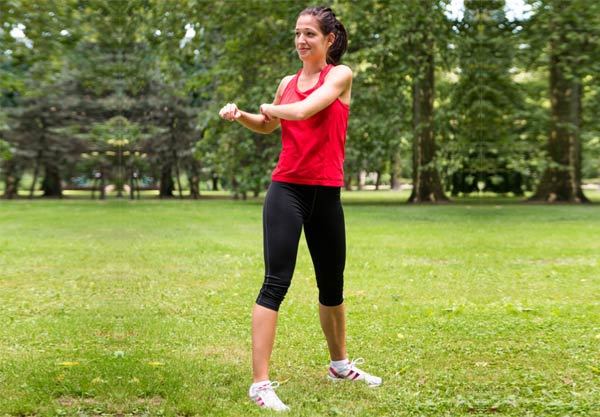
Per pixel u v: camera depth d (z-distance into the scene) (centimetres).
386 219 1652
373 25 2000
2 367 412
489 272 816
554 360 434
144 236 1244
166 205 2316
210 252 1009
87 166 2684
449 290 695
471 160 2302
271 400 346
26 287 713
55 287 711
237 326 532
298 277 775
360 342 482
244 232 1329
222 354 450
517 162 2238
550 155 2295
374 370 414
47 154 2688
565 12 1967
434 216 1750
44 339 489
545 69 2169
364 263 887
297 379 397
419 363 429
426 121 2328
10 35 1845
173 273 807
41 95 2473
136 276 784
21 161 2719
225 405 346
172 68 2427
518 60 2095
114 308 600
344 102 366
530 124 2231
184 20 2183
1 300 639
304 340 486
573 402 349
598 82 2111
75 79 2397
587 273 809
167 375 396
